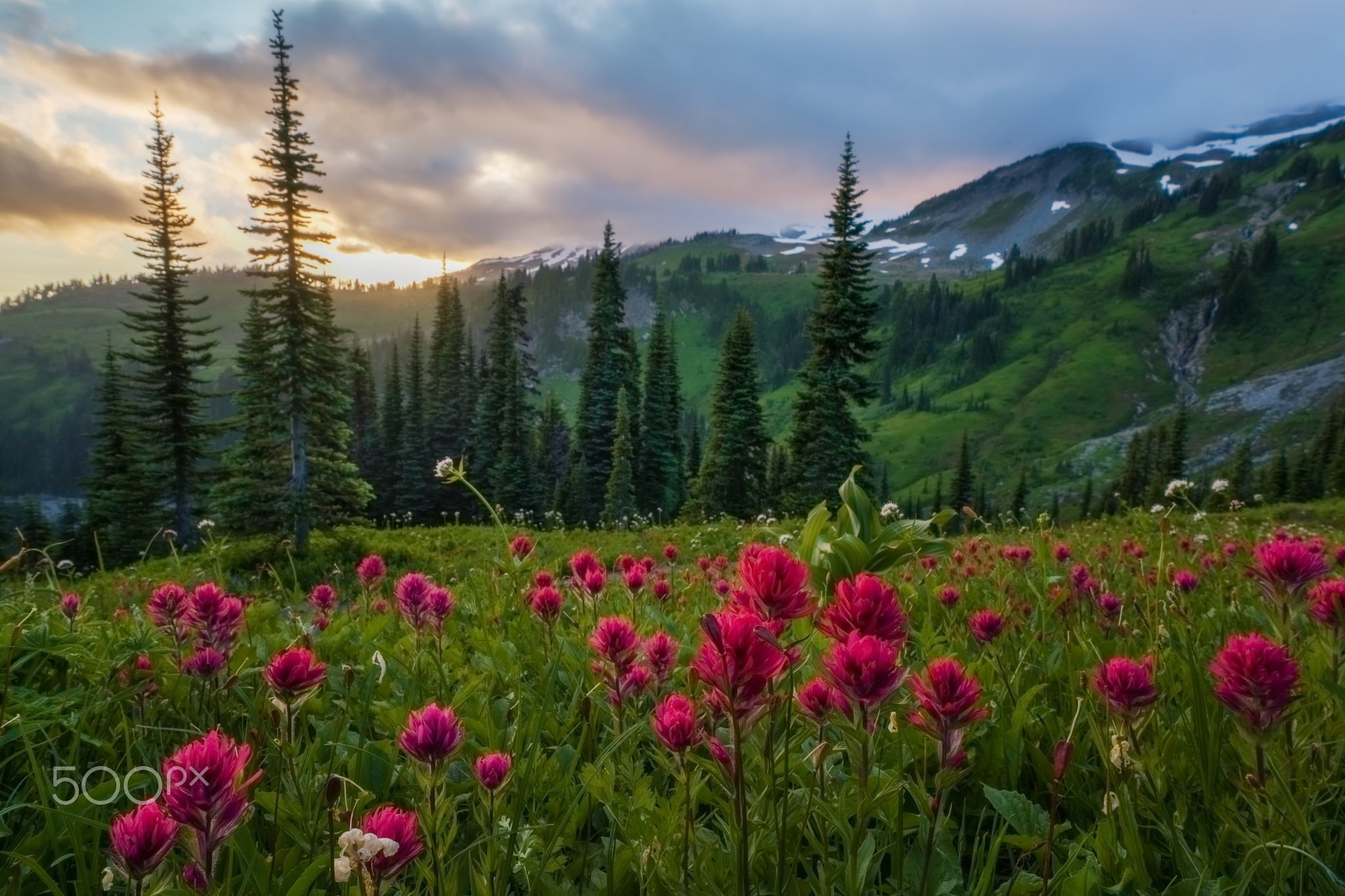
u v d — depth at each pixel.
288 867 1.58
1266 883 1.51
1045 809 2.05
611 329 60.53
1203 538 6.48
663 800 1.73
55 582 3.81
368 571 4.12
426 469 66.06
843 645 1.27
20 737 1.94
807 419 40.97
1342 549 4.08
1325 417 180.88
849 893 1.35
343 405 26.16
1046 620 3.66
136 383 35.75
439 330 77.06
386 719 2.38
